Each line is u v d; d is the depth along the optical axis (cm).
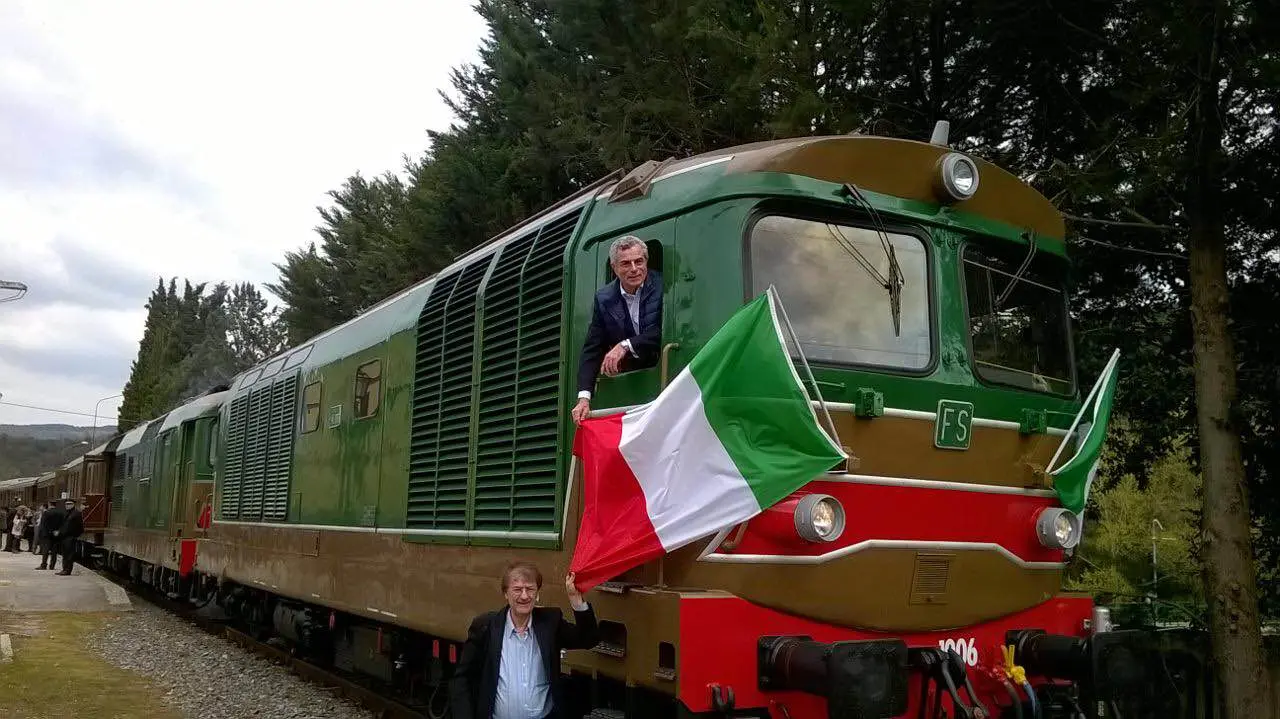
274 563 1094
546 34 1499
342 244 2891
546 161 1528
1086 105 883
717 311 469
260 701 934
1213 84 668
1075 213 841
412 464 747
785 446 436
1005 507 518
